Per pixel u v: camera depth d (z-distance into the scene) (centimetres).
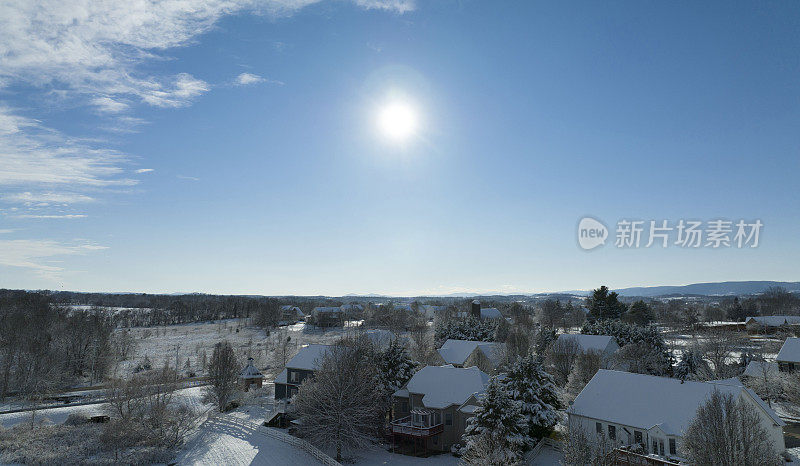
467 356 8456
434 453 5141
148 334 16662
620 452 3994
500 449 4184
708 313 19838
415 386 5747
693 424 3356
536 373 5194
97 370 9925
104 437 5434
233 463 4916
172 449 5347
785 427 5331
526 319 15800
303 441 5231
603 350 7919
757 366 7212
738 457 2916
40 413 6781
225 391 6956
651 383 4897
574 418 4941
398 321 17850
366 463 4806
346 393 5122
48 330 10956
